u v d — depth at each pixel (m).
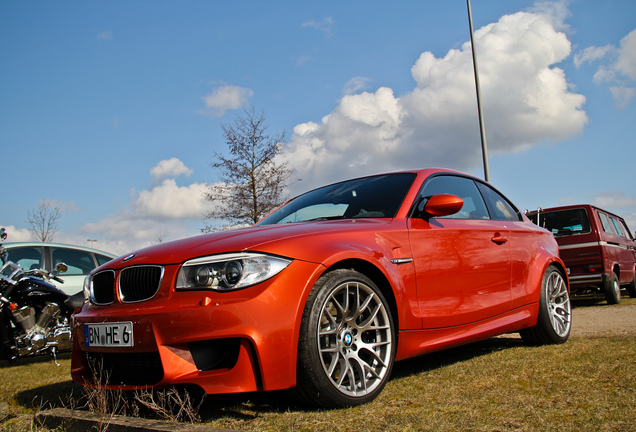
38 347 4.86
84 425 2.15
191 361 2.21
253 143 18.73
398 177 3.50
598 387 2.33
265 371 2.15
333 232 2.62
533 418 1.96
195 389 2.34
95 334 2.49
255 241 2.39
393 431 1.92
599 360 2.93
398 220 2.98
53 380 4.08
